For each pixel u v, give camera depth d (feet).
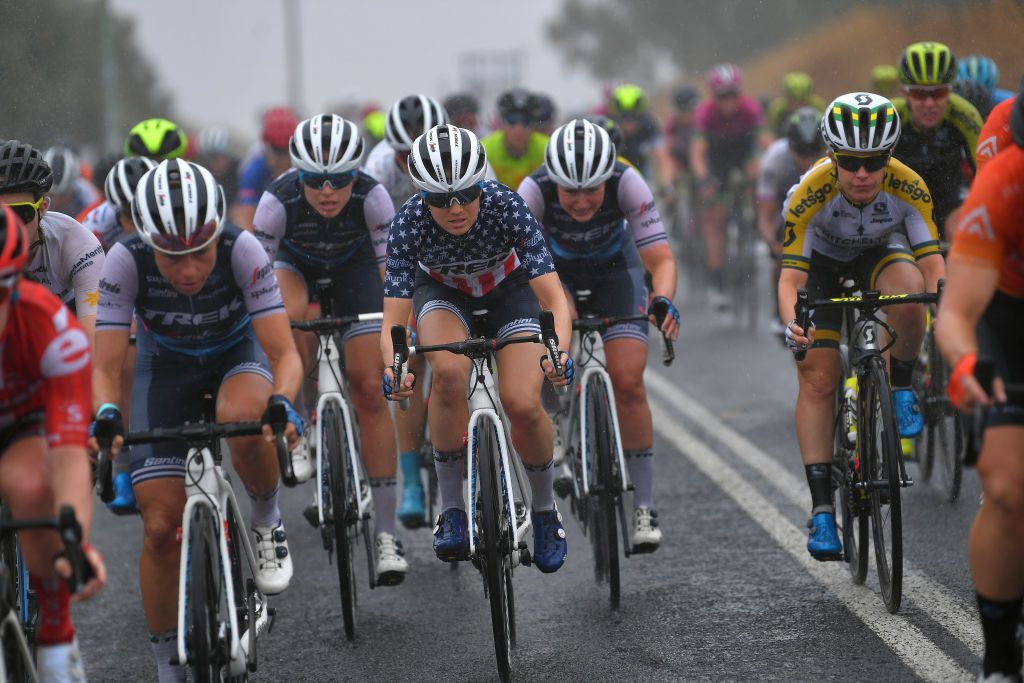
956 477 64.90
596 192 56.24
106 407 42.19
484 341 48.08
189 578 40.45
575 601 55.98
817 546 53.06
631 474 58.70
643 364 58.54
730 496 69.97
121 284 44.57
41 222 51.31
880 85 110.73
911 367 59.06
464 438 50.44
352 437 56.03
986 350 37.47
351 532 54.65
